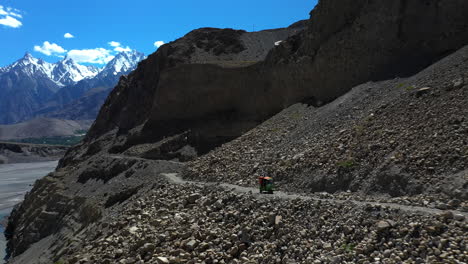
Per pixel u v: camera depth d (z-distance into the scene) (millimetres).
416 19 38906
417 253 15930
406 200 19938
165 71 74625
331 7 48531
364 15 43469
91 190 61719
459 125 23156
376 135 27281
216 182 36781
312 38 50812
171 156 59875
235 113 63938
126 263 24812
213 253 22781
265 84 59312
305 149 32906
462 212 17344
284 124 45094
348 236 18859
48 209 64688
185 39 95625
